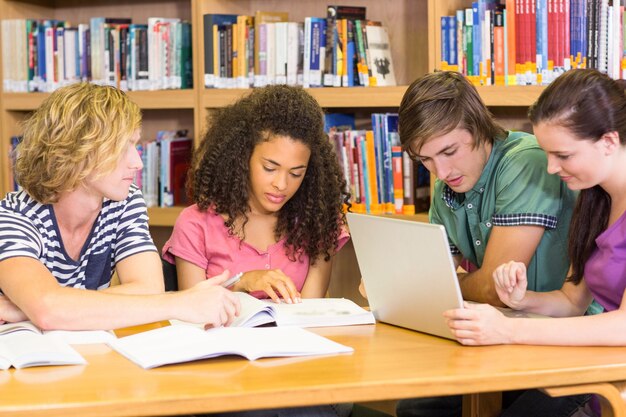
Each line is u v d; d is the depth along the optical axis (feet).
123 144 6.13
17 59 11.77
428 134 6.45
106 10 12.32
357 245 6.40
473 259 7.50
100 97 6.17
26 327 5.77
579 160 5.74
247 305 6.28
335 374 4.83
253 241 7.77
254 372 4.89
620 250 6.00
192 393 4.49
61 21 11.94
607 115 5.68
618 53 8.78
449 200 7.33
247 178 7.59
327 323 6.25
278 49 10.28
